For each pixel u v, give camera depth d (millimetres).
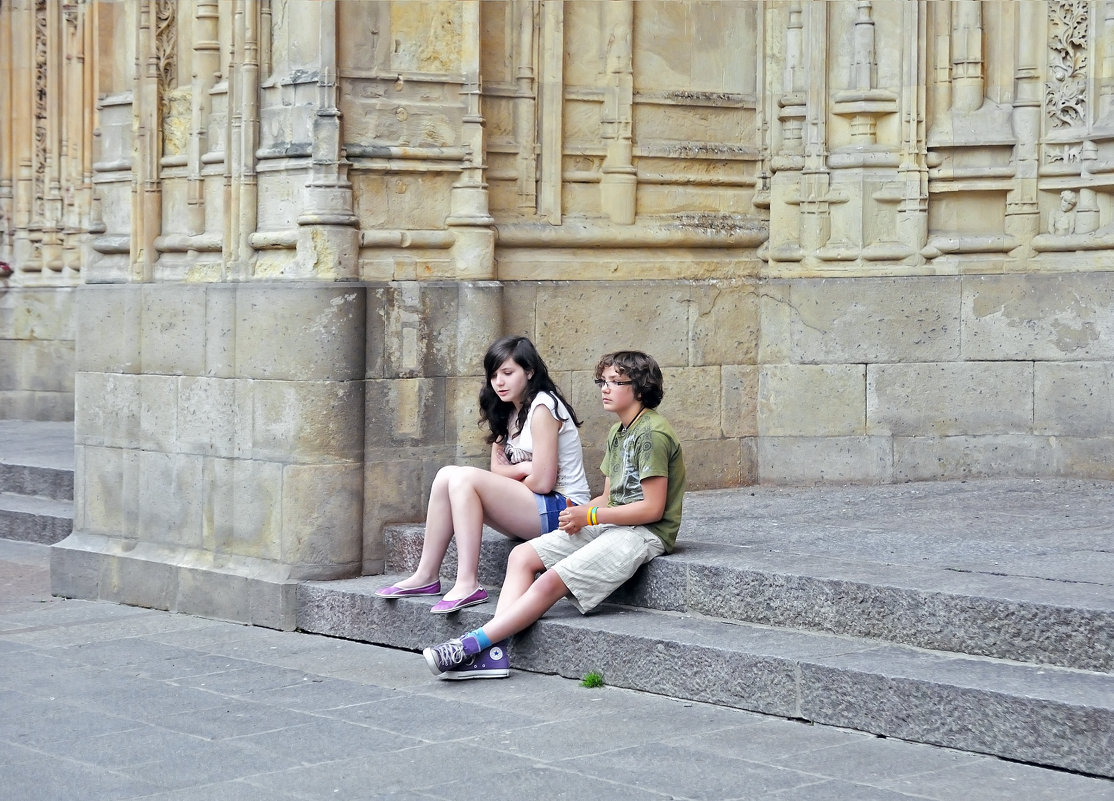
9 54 14680
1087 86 8617
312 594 7238
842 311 8773
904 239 8828
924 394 8773
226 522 7695
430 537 6805
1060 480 8625
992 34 8875
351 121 7543
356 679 6250
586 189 8547
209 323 7754
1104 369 8570
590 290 8297
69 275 14281
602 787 4691
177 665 6582
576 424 6852
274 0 7723
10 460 10984
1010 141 8750
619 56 8586
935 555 6332
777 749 5074
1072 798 4527
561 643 6152
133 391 8203
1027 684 4984
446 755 5078
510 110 8266
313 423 7336
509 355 6762
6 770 5008
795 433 8875
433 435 7688
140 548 8180
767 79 9023
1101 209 8656
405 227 7723
